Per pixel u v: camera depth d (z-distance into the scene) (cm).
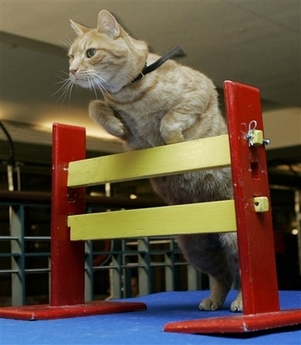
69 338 183
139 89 239
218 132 254
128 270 392
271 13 462
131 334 185
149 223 227
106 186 788
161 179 261
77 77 247
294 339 168
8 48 525
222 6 447
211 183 252
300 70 606
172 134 238
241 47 536
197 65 582
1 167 752
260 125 203
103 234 245
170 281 388
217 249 259
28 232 741
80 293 263
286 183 889
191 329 180
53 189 264
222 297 258
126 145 263
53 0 422
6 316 241
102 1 427
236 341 166
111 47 240
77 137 273
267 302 193
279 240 523
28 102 700
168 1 434
